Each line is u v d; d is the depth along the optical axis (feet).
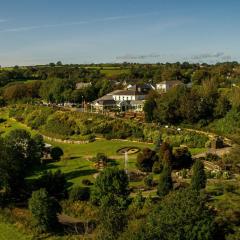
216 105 545.03
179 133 476.13
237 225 214.48
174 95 552.82
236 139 439.22
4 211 292.20
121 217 228.84
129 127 522.06
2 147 332.60
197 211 202.28
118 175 286.25
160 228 199.31
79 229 257.14
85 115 582.76
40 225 257.96
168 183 289.12
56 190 317.83
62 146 506.89
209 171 340.18
